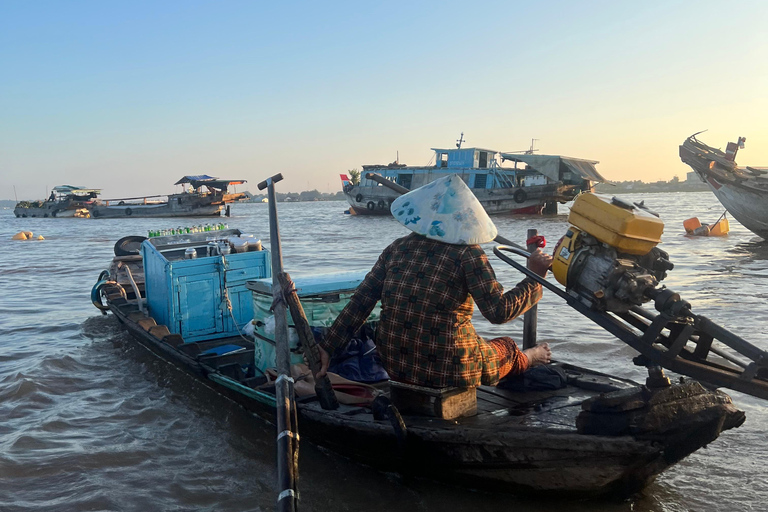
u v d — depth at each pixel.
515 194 38.88
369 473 3.96
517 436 3.18
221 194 58.38
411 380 3.53
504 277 12.75
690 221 23.91
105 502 3.63
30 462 4.18
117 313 8.02
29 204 76.81
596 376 4.34
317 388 3.98
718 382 3.04
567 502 3.47
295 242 24.80
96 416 5.15
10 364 6.86
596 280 3.06
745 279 11.94
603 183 40.62
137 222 53.94
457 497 3.59
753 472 3.87
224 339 6.81
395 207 3.69
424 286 3.43
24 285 13.62
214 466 4.18
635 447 2.98
